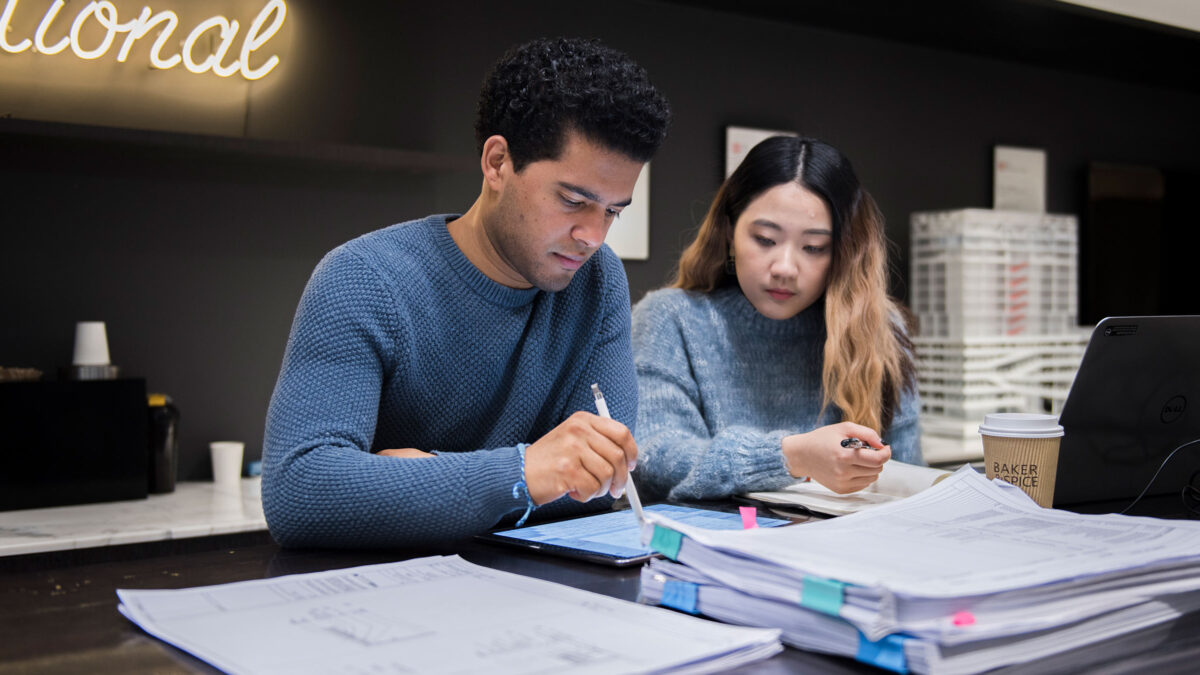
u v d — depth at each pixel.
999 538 0.81
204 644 0.65
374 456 1.04
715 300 1.92
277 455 1.07
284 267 2.98
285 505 1.03
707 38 3.48
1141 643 0.68
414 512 0.98
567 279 1.19
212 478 2.92
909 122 3.89
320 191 3.02
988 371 3.38
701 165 3.47
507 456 1.00
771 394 1.91
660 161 3.39
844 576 0.64
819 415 1.89
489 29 3.19
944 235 3.47
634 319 1.94
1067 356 3.56
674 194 3.43
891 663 0.61
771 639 0.66
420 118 3.11
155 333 2.82
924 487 1.29
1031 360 3.49
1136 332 1.24
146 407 2.65
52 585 0.86
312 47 2.96
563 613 0.71
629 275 3.36
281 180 2.97
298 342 1.15
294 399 1.10
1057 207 4.27
